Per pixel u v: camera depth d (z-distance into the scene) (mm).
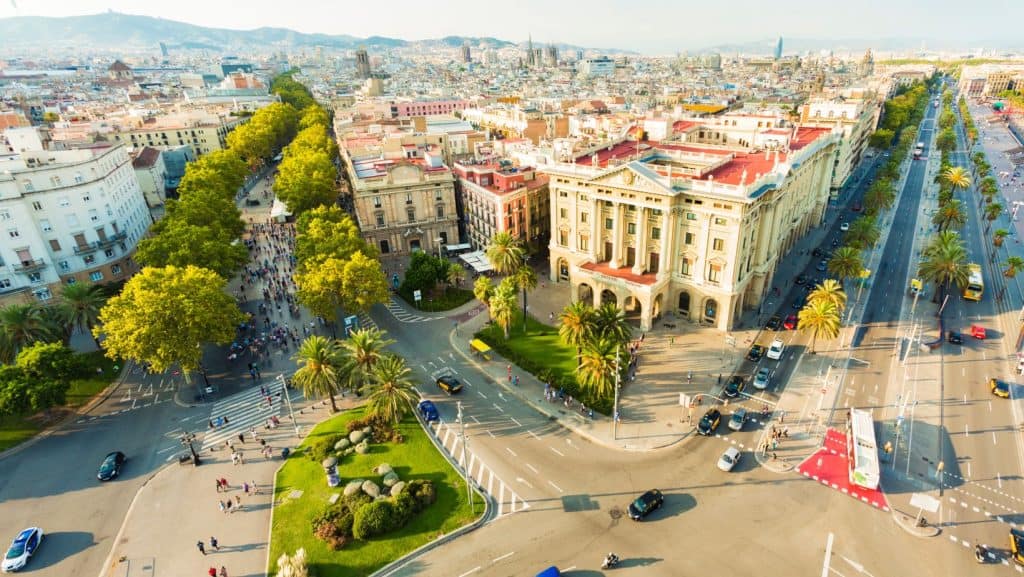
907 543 53250
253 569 53000
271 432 72812
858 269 100250
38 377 72188
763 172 96625
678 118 164875
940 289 107250
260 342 94438
